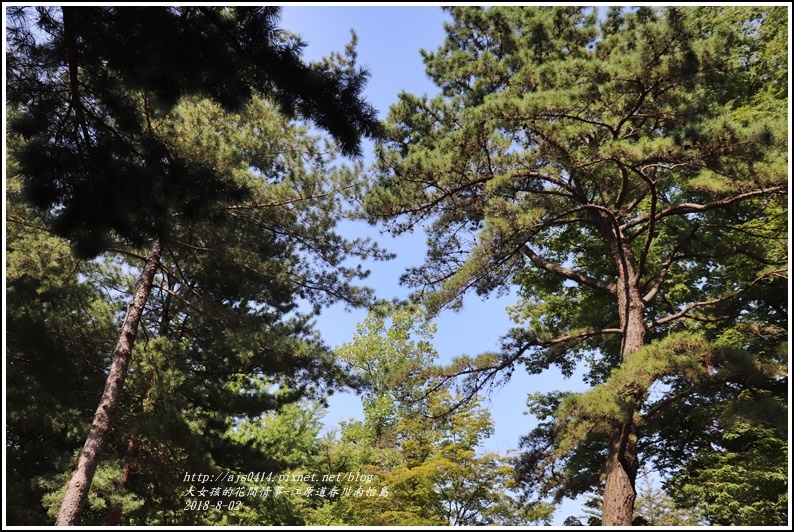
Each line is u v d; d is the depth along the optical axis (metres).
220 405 16.94
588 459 14.50
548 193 12.07
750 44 16.50
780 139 9.84
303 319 17.16
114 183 6.50
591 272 17.89
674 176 15.52
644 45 10.45
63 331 15.09
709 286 16.97
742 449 14.13
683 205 12.09
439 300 12.24
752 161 9.91
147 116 12.21
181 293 16.27
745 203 14.85
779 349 10.66
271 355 15.52
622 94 10.66
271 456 18.42
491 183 11.05
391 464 18.06
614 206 13.29
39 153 6.25
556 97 10.41
